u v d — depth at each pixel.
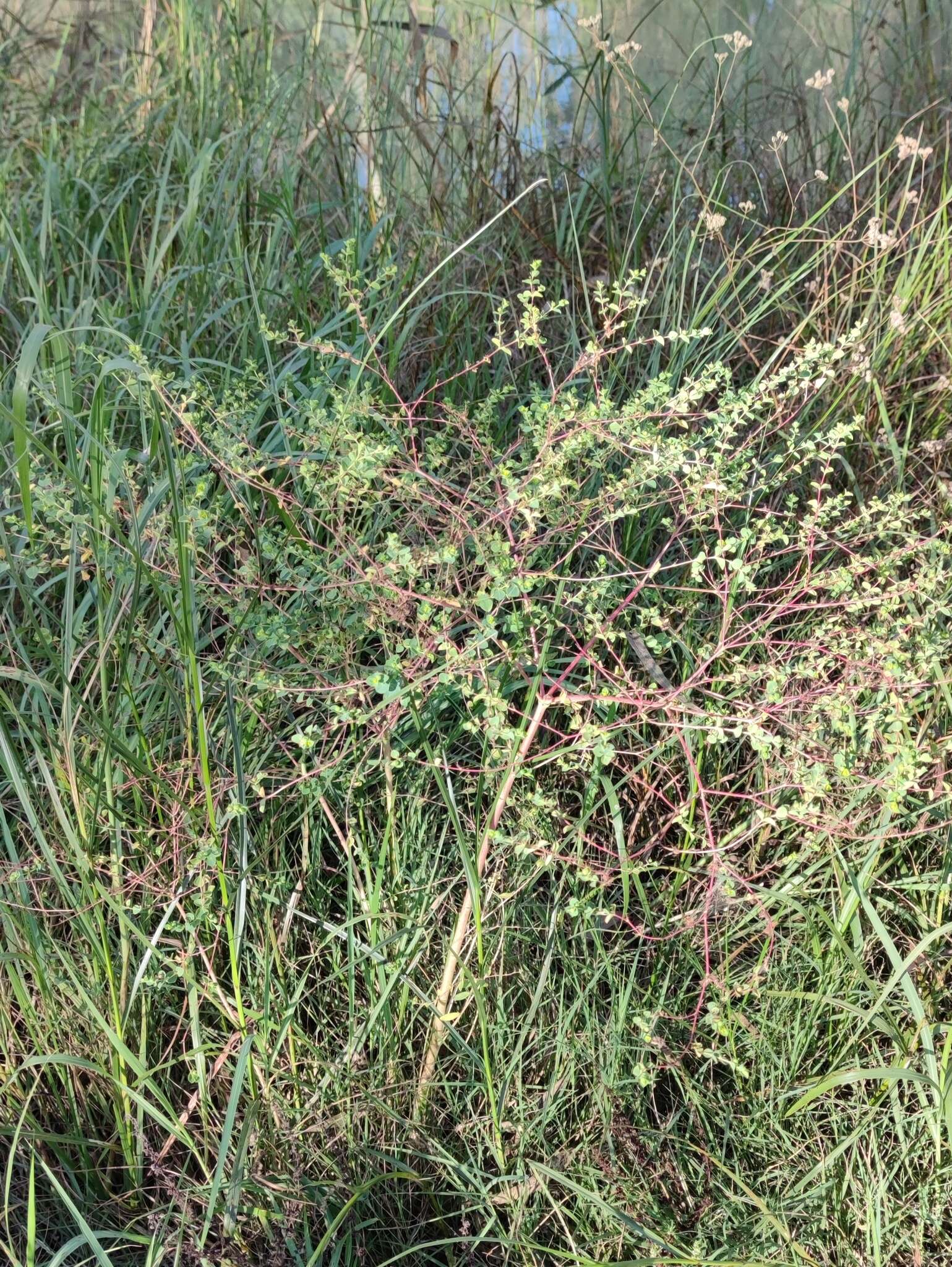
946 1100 1.51
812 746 1.71
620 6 3.37
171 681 1.72
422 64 3.02
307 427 1.90
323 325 2.31
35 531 1.70
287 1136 1.61
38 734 1.68
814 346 1.73
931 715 1.75
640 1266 1.58
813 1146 1.67
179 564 1.41
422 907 1.70
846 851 1.77
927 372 2.50
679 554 2.06
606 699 1.53
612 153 2.87
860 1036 1.71
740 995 1.74
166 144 2.96
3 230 2.56
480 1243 1.63
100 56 3.63
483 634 1.52
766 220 2.73
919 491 2.15
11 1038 1.68
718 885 1.66
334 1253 1.50
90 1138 1.68
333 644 1.64
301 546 1.65
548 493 1.53
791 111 3.13
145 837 1.63
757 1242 1.60
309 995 1.75
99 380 1.43
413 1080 1.67
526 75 3.23
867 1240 1.60
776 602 1.94
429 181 2.75
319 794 1.62
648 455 1.81
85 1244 1.61
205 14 3.32
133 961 1.67
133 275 2.67
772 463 2.12
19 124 3.36
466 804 1.82
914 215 2.60
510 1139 1.67
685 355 2.19
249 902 1.71
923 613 1.85
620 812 1.79
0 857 1.79
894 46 3.30
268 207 2.64
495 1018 1.70
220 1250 1.58
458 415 1.77
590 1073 1.70
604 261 2.73
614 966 1.74
